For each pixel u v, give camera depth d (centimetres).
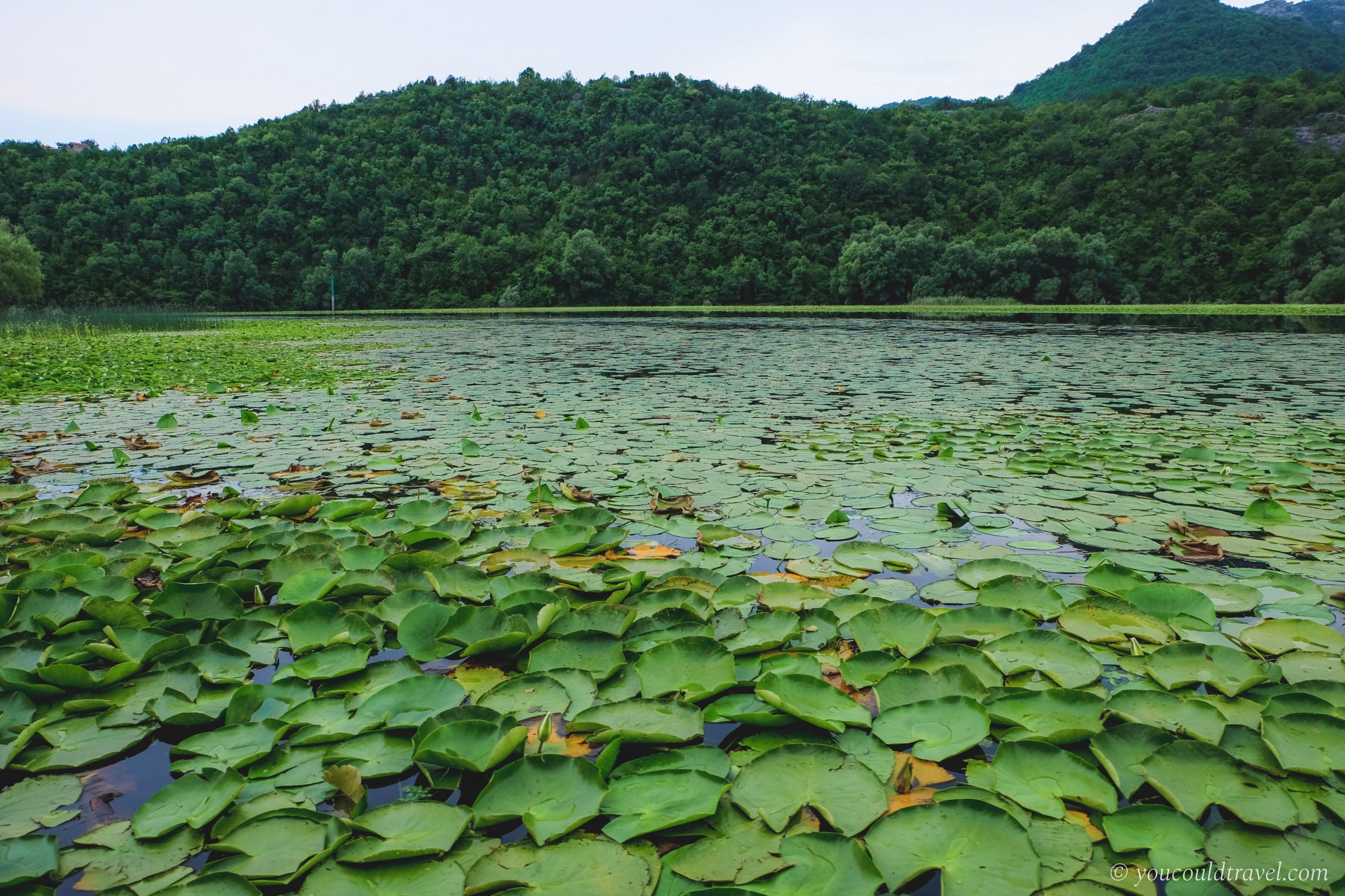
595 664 153
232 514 254
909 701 139
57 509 261
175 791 114
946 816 105
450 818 106
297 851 102
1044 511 261
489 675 152
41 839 103
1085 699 135
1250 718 131
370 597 190
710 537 235
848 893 92
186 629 170
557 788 112
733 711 135
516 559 214
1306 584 191
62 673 144
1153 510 262
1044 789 114
